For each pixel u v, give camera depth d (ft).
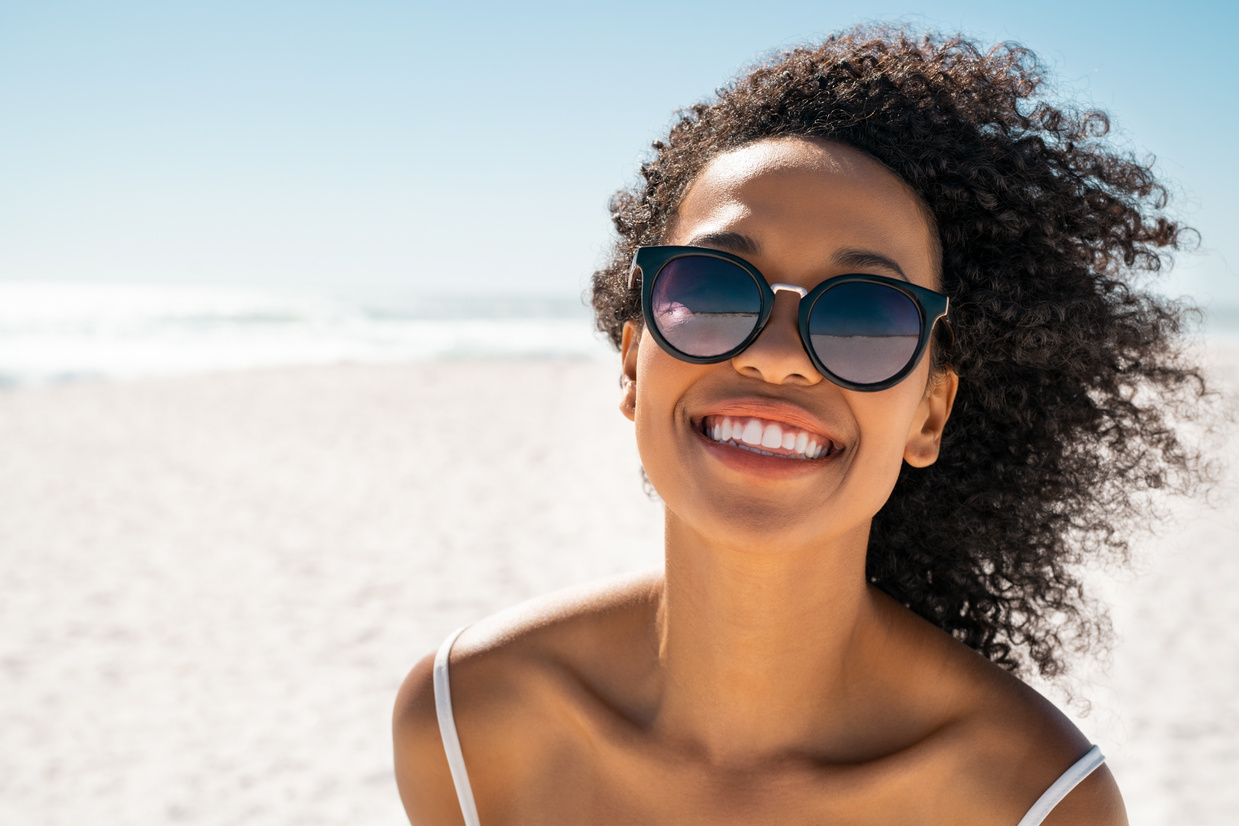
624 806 5.11
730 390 4.50
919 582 6.29
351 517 34.68
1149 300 6.14
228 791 17.07
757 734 4.93
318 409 60.70
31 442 48.85
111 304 184.55
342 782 17.34
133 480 40.78
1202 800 15.64
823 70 5.19
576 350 110.42
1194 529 31.24
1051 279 5.61
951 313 5.32
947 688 4.99
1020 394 5.81
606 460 44.78
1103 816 4.68
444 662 5.65
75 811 16.53
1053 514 6.12
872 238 4.58
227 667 22.07
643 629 5.38
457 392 69.36
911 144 5.06
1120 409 6.10
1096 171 5.85
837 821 4.80
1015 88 5.76
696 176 5.21
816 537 4.49
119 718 19.77
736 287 4.46
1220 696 19.42
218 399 64.23
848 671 5.07
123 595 26.78
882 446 4.58
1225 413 7.08
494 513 35.01
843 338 4.43
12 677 21.61
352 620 24.72
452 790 5.69
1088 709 6.77
